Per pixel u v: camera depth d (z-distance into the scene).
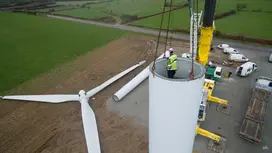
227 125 18.67
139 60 33.59
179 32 49.34
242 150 15.93
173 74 6.38
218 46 38.22
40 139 17.41
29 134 17.94
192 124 5.79
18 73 28.69
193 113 5.51
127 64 31.98
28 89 24.66
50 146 16.73
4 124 19.02
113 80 25.48
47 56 35.09
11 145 16.83
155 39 44.94
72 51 37.81
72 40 44.66
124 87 23.41
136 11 82.25
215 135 15.95
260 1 90.00
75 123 19.19
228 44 40.31
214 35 44.94
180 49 38.28
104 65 31.59
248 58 33.62
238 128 18.30
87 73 28.89
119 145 16.70
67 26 58.12
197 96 5.25
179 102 5.09
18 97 22.45
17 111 20.73
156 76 5.07
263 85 22.95
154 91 5.33
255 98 21.02
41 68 30.36
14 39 44.44
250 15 63.88
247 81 26.41
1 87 24.94
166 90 4.98
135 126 18.81
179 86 4.81
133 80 24.75
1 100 22.38
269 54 35.16
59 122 19.31
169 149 6.21
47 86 25.44
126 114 20.41
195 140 16.91
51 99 22.05
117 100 22.41
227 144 16.52
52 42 42.91
